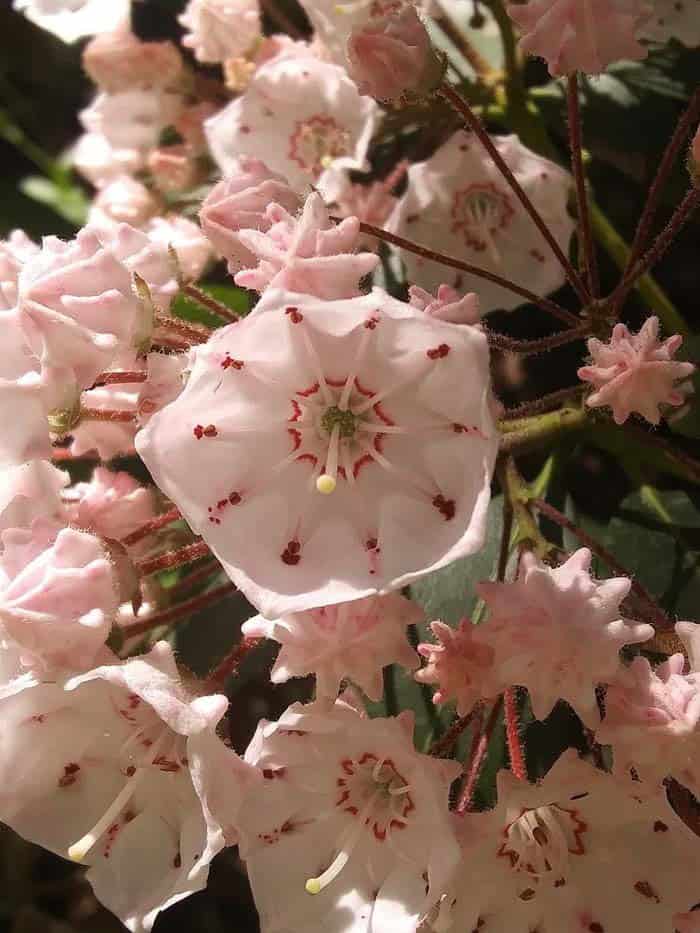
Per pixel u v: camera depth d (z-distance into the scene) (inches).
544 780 2.9
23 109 5.9
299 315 2.8
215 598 3.4
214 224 3.5
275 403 3.0
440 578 3.7
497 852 3.1
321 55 4.3
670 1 4.0
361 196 4.3
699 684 2.9
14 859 6.3
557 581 2.9
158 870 3.2
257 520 2.9
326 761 3.2
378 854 3.2
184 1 5.1
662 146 4.4
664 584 3.8
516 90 4.4
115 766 3.3
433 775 2.9
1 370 3.2
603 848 3.2
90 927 6.3
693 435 3.7
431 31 4.4
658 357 3.2
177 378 3.2
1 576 3.1
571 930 3.2
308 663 3.0
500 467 3.5
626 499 4.0
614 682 2.9
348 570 2.9
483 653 3.0
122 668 2.9
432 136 4.5
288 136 4.4
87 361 3.1
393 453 3.0
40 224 5.5
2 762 3.2
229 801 2.9
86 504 3.5
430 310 3.0
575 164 3.5
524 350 3.5
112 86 4.9
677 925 3.1
